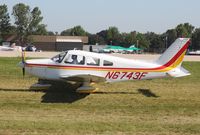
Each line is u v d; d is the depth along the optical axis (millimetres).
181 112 19812
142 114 19109
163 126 16562
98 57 24859
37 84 25453
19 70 37188
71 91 25078
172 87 28703
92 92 24484
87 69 24734
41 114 18438
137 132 15477
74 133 15039
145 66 25062
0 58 54219
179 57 25250
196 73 39188
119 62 24969
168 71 25172
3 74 33781
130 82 30219
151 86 28828
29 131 15109
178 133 15492
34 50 137625
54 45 183625
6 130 15172
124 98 23500
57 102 21609
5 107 19812
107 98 23328
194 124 17078
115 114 18953
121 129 15836
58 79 24844
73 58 24688
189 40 25234
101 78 22953
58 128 15648
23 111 19031
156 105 21562
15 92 24375
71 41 183500
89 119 17594
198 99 23812
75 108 20141
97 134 15016
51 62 24797
